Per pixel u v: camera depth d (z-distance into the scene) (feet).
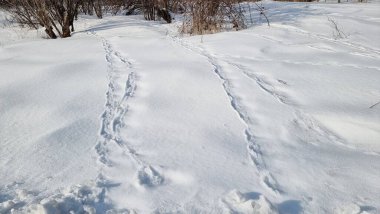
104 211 7.01
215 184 7.68
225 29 24.08
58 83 13.99
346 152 8.82
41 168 8.49
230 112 11.09
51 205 6.79
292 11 28.91
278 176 7.93
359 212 6.70
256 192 7.41
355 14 26.94
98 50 19.74
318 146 9.11
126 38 22.98
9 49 21.56
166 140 9.59
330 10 28.73
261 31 21.99
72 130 10.23
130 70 15.47
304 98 11.85
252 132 9.88
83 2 38.78
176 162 8.55
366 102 11.33
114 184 7.79
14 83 14.08
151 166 8.41
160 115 11.05
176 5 34.68
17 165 8.63
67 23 28.09
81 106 11.87
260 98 12.00
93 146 9.40
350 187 7.47
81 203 7.16
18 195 7.49
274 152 8.88
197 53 17.75
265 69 14.78
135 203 7.20
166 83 13.61
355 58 16.11
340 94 12.03
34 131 10.26
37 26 32.40
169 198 7.30
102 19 35.17
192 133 9.89
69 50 20.22
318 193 7.32
